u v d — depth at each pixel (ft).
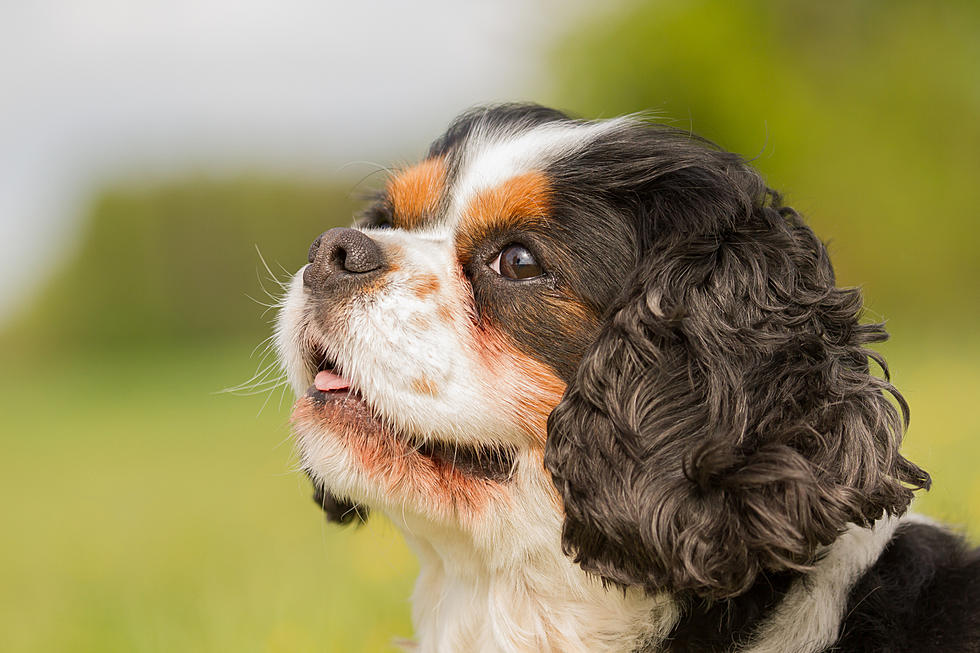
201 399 62.03
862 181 71.15
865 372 9.73
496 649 10.45
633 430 9.30
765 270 9.77
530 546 10.11
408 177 12.07
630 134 11.05
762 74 71.61
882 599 9.51
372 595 16.74
